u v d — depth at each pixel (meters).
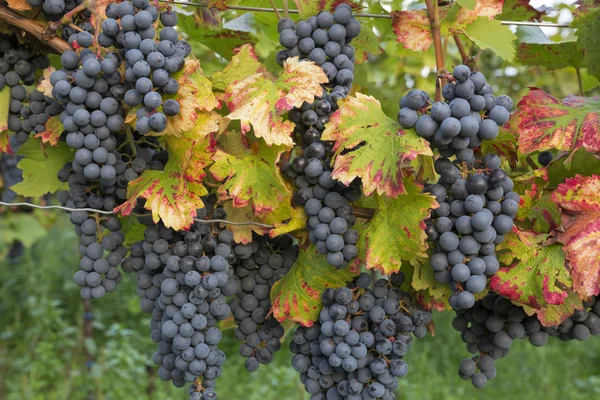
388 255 1.07
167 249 1.10
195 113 1.06
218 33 1.34
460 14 1.15
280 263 1.15
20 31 1.12
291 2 1.34
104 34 1.05
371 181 1.04
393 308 1.08
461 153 1.04
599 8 1.21
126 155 1.12
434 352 3.66
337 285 1.10
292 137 1.11
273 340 1.15
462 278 1.03
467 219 1.04
